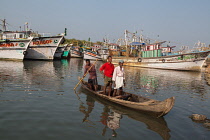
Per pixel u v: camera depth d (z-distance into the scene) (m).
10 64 21.42
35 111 5.63
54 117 5.25
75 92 8.58
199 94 9.48
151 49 28.69
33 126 4.55
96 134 4.36
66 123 4.88
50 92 8.21
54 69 18.52
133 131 4.68
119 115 5.85
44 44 30.52
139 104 6.00
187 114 6.20
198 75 19.53
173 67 25.30
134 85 11.32
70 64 27.62
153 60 27.36
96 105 6.77
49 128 4.51
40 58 31.75
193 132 4.76
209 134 4.66
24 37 31.23
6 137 3.92
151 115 5.88
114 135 4.38
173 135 4.55
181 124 5.29
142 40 34.12
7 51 28.27
